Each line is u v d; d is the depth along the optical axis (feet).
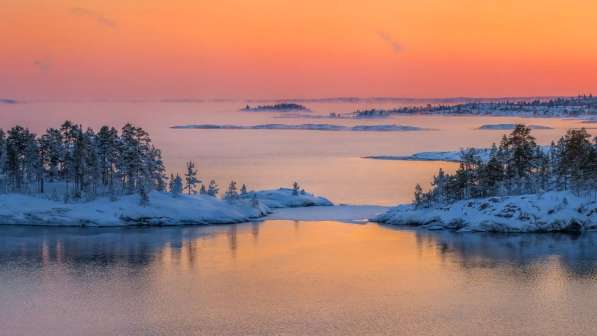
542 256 429.79
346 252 447.42
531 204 522.88
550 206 518.37
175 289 359.05
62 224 549.95
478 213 534.37
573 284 365.81
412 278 380.37
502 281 372.79
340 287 363.15
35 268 404.16
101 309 325.21
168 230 533.55
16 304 333.62
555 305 329.52
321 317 313.53
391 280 376.07
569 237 490.08
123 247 463.83
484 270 396.98
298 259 427.74
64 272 394.73
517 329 296.51
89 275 388.37
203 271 397.39
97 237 500.74
